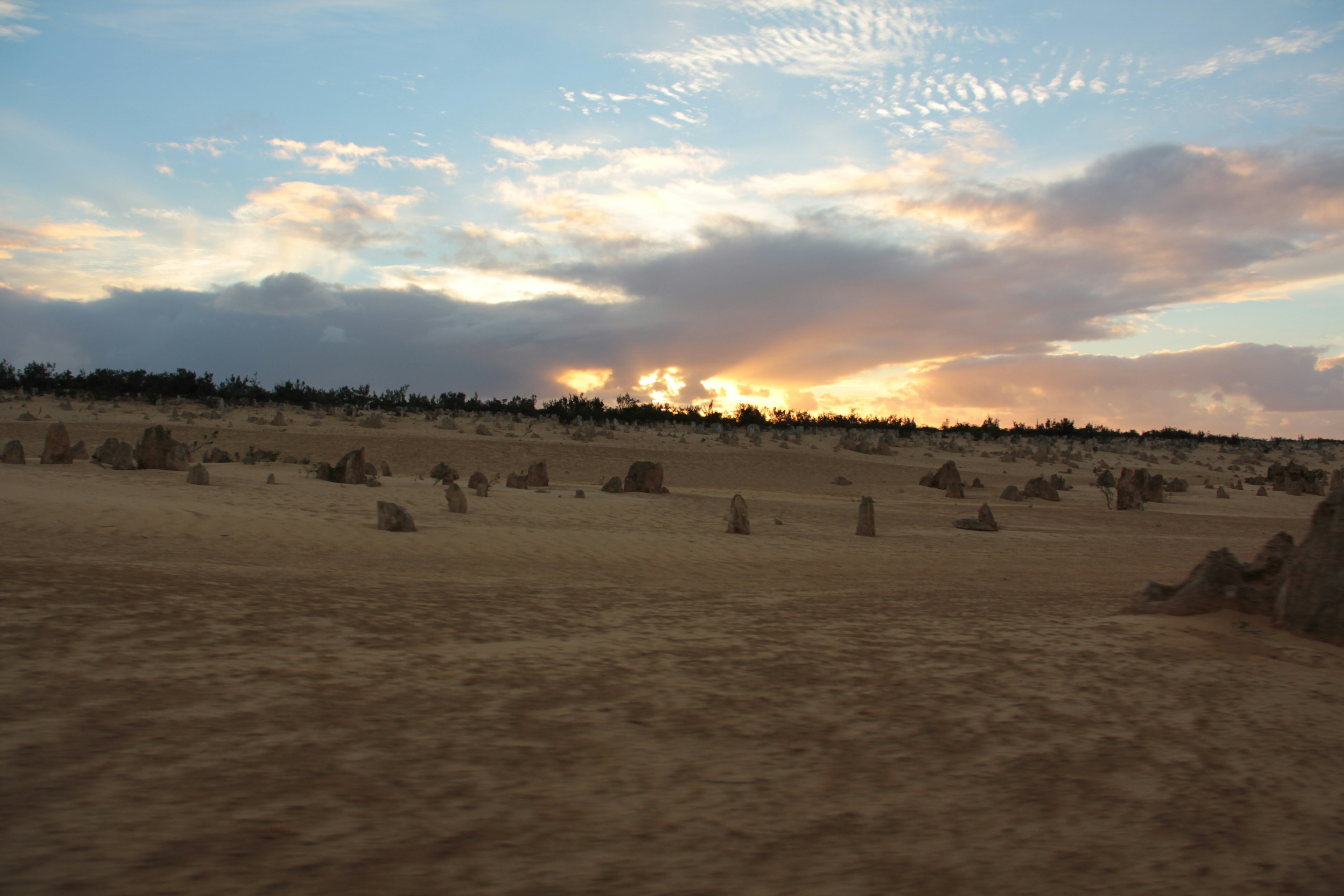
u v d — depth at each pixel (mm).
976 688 7312
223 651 7340
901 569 18844
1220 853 4316
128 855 3689
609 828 4293
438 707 6180
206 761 4844
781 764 5340
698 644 8891
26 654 6645
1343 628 9203
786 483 53062
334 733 5473
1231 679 7855
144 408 62719
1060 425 114125
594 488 40250
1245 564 11328
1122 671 8047
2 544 13070
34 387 70562
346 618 9242
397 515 19016
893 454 69188
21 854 3627
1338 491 9930
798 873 3900
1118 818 4699
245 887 3482
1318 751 6023
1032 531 30812
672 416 94875
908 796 4906
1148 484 46688
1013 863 4105
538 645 8500
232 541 15914
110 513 17000
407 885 3584
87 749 4879
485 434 61969
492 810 4426
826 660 8250
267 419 62406
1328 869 4207
